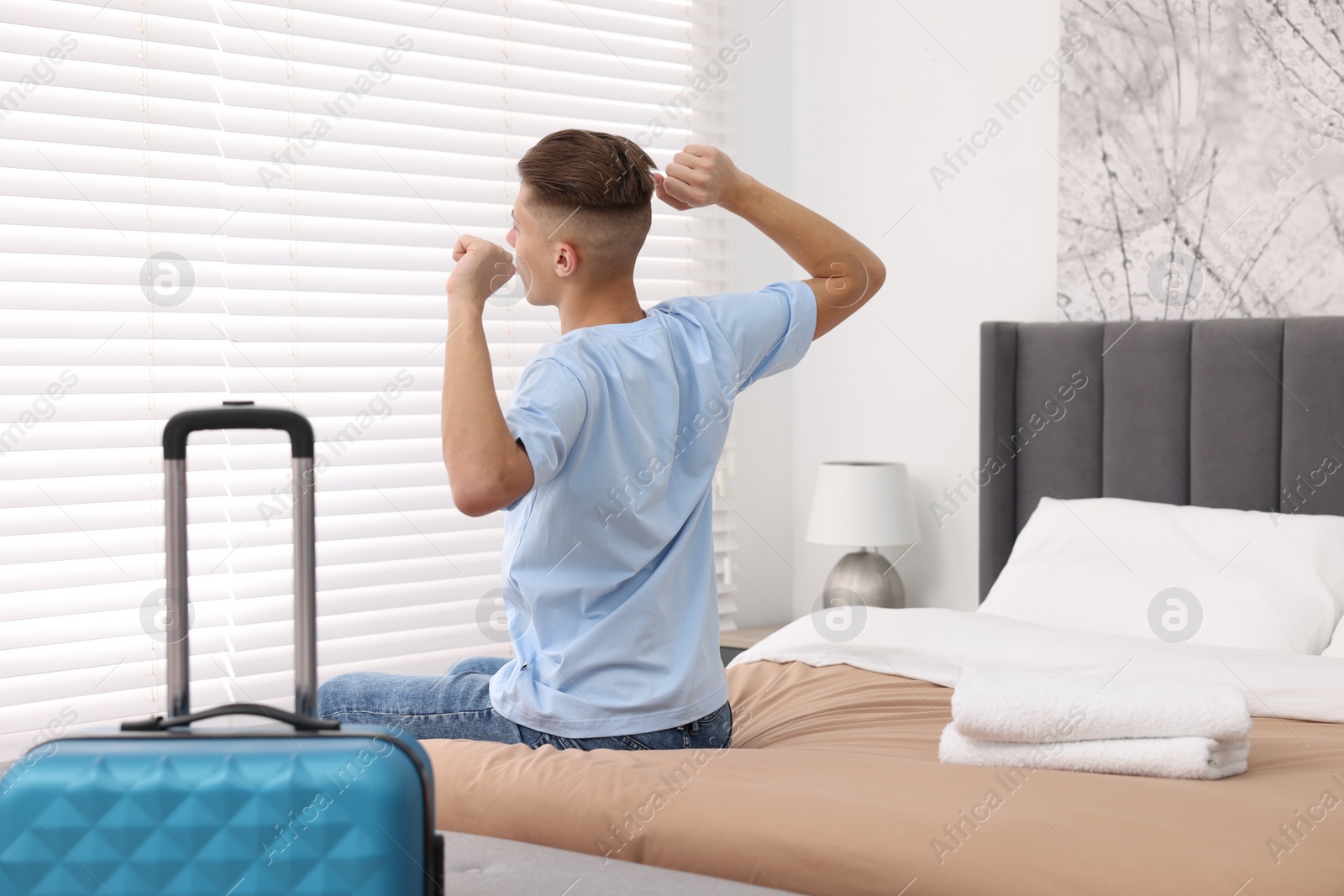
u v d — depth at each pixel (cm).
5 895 74
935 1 325
